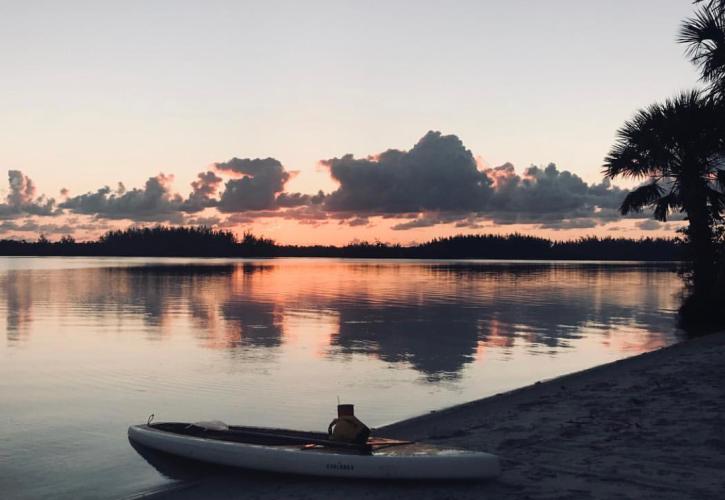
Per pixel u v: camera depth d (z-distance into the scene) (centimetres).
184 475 723
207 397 1147
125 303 3120
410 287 4688
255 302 3225
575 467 659
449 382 1283
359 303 3198
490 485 621
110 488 693
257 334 1986
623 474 631
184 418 1005
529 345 1800
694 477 618
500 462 686
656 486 596
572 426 823
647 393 1005
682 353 1421
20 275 6281
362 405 1088
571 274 7819
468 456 637
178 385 1243
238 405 1090
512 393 1090
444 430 845
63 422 977
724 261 2350
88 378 1309
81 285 4600
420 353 1642
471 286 4872
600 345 1809
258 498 620
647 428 795
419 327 2200
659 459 674
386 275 7181
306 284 5006
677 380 1095
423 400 1127
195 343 1788
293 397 1149
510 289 4488
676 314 2703
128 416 1016
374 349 1702
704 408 887
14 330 2067
